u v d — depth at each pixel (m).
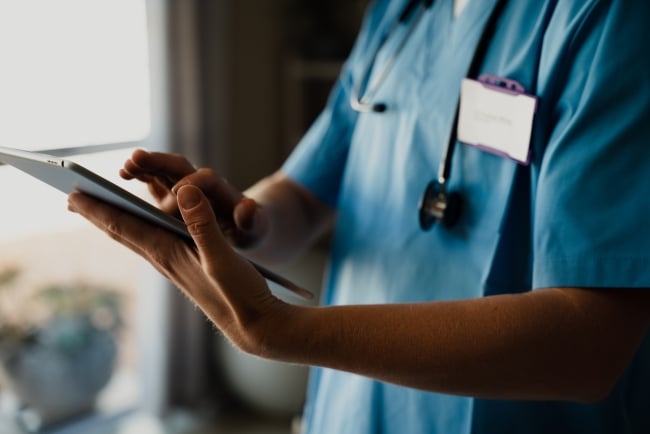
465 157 0.89
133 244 0.70
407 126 0.99
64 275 2.57
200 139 2.52
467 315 0.68
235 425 2.64
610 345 0.69
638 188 0.71
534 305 0.68
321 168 1.20
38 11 2.15
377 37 1.17
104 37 2.32
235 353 2.57
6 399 2.46
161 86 2.37
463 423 0.87
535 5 0.86
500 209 0.85
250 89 2.97
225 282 0.64
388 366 0.67
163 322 2.54
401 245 0.97
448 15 0.99
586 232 0.71
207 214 0.61
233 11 2.82
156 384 2.59
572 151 0.73
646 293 0.71
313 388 1.19
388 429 0.96
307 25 3.14
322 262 2.48
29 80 2.15
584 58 0.76
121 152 2.38
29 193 2.27
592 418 0.86
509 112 0.83
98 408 2.63
